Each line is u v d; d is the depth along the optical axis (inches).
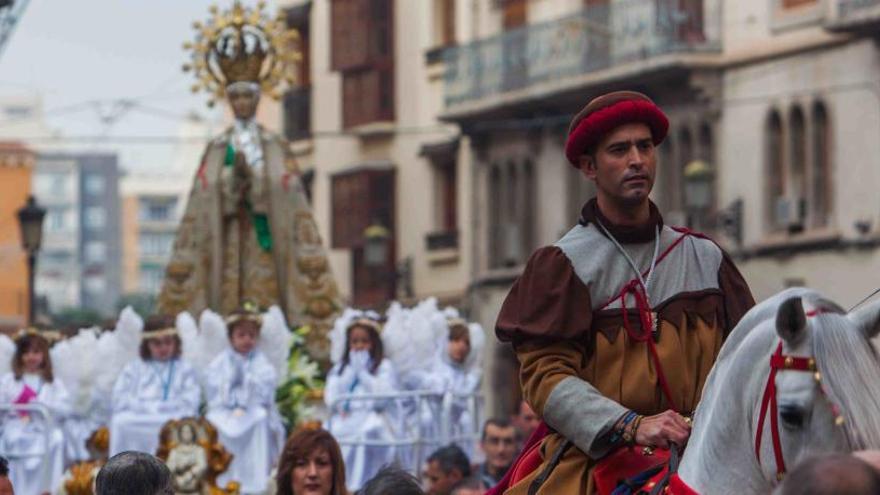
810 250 1508.4
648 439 356.2
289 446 535.5
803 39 1519.4
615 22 1690.5
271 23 936.3
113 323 852.6
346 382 799.1
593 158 379.2
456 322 851.4
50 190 5620.1
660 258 376.5
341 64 2101.4
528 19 1829.5
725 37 1599.4
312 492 531.8
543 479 373.4
